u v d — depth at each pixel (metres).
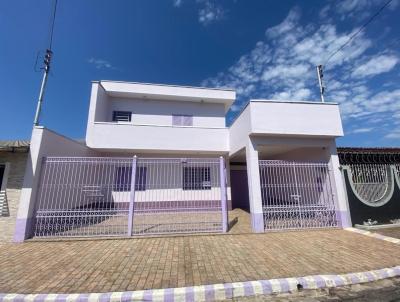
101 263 4.68
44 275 4.11
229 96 14.54
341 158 9.04
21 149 6.71
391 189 8.46
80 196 9.63
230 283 3.77
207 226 8.04
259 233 7.14
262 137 8.24
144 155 12.62
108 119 13.64
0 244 6.05
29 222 6.48
